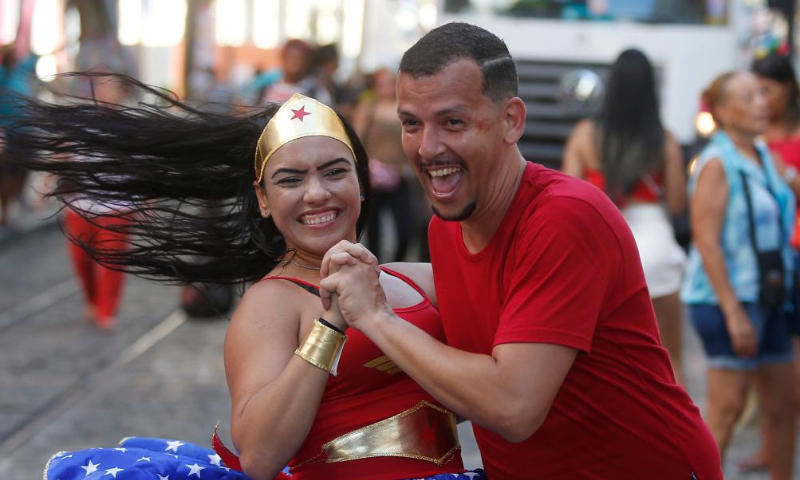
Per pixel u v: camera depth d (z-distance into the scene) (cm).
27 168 572
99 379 1246
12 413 1109
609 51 1769
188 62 2791
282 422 462
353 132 546
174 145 562
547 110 1770
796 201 974
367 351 494
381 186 1711
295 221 515
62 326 1522
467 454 1004
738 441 1043
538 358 449
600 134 973
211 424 1085
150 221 571
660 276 960
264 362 486
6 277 1912
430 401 514
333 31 5072
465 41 452
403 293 542
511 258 475
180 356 1362
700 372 1296
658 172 968
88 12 2567
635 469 489
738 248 859
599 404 479
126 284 1862
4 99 572
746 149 880
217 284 586
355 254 467
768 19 1680
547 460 495
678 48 1767
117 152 565
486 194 468
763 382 873
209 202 573
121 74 591
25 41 2378
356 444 496
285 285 511
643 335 482
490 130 457
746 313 853
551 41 1777
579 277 455
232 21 5016
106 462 518
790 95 1033
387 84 1712
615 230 468
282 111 520
